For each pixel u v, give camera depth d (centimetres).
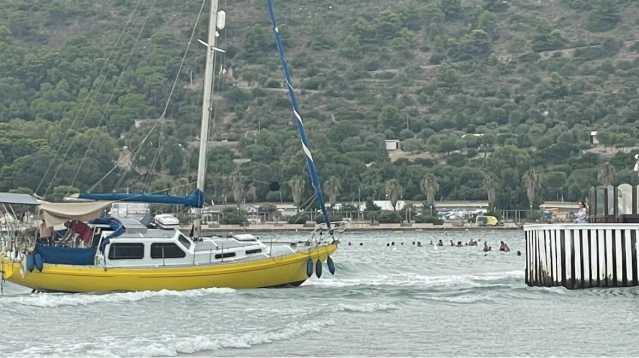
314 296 13325
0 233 13225
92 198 13475
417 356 9519
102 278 12862
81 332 10394
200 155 13988
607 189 13725
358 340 10200
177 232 13200
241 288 13375
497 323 11325
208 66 14200
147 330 10525
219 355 9300
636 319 11475
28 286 12950
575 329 10962
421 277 17125
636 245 12875
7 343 9706
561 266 13162
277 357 9294
